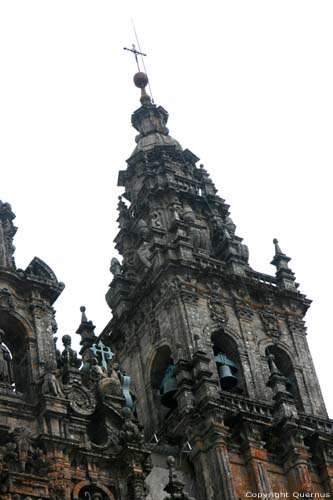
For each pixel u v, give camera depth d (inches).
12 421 2007.9
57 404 2039.9
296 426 2306.8
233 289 2591.0
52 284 2236.7
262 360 2493.8
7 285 2206.0
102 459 2022.6
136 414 2488.9
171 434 2289.6
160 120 3132.4
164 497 2164.1
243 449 2260.1
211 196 2901.1
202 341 2438.5
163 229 2741.1
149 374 2500.0
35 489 1919.3
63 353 2164.1
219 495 2161.7
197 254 2608.3
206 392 2285.9
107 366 2536.9
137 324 2593.5
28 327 2169.0
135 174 2982.3
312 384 2519.7
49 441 1983.3
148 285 2576.3
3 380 2096.5
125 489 2006.6
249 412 2292.1
